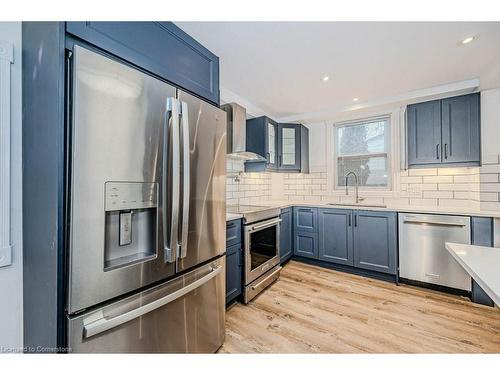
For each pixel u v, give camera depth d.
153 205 1.06
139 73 1.01
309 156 3.87
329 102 3.04
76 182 0.82
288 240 3.25
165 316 1.16
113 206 0.92
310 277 2.82
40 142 0.93
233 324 1.85
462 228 2.27
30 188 1.00
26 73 1.05
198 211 1.33
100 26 0.94
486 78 2.20
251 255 2.28
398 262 2.62
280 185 4.08
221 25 1.54
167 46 1.22
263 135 3.19
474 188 2.60
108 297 0.91
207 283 1.43
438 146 2.58
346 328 1.79
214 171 1.45
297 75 2.28
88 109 0.84
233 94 2.72
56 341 0.82
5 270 1.06
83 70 0.83
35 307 0.97
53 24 0.85
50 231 0.86
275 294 2.38
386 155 3.27
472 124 2.41
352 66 2.10
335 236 3.01
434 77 2.31
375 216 2.73
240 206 2.96
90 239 0.86
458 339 1.65
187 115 1.19
